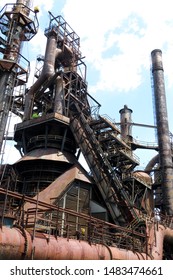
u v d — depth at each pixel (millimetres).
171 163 41594
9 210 15820
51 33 41281
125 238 23281
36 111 41094
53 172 33531
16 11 27656
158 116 45031
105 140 33250
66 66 43469
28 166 34469
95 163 31781
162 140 43188
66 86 39469
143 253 22062
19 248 12281
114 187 30562
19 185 33656
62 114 35594
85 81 42125
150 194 35969
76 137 34250
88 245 17078
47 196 28234
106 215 29250
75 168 30984
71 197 28750
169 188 39656
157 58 49000
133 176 32281
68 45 43406
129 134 49812
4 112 23812
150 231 24922
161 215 31641
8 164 34000
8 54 25844
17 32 27266
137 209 29344
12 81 25109
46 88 38469
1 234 11781
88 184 31062
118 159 32031
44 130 36812
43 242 13836
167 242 28000
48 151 34375
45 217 19844
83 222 28109
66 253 14789
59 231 20562
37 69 42469
